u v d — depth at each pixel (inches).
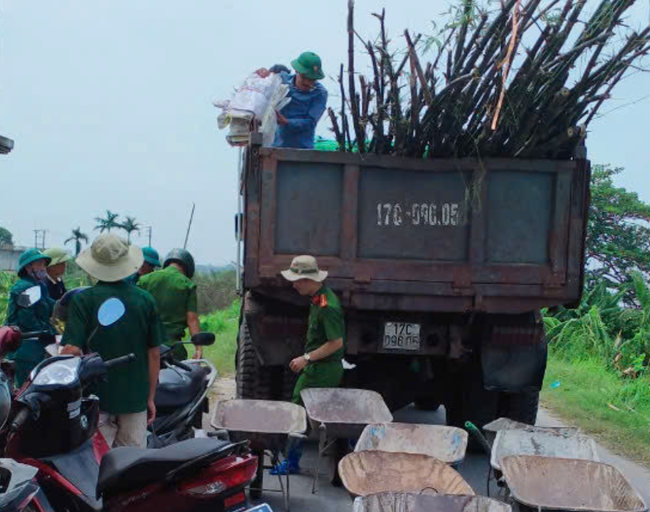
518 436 195.6
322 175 263.0
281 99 301.1
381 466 175.0
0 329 171.9
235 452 144.6
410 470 174.4
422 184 265.1
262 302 273.9
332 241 264.4
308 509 220.8
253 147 260.1
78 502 152.6
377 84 254.8
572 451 194.1
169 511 139.2
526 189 265.4
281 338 271.9
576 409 385.4
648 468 283.1
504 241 265.9
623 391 420.2
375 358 297.0
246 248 260.8
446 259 266.7
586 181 263.6
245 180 262.1
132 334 185.8
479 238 264.4
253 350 288.4
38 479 156.1
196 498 137.2
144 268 313.7
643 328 640.4
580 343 607.8
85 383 160.2
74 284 648.4
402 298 266.1
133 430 188.4
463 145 261.1
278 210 262.4
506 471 171.0
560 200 264.1
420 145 259.0
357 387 299.0
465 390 292.8
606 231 1035.3
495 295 265.1
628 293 924.6
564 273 265.1
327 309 238.8
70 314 183.5
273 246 261.4
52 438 157.0
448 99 244.5
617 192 1037.2
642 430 335.9
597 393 424.5
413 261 265.0
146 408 190.2
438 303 266.2
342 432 210.2
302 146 311.0
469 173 263.7
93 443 167.2
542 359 277.7
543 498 171.6
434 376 306.2
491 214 265.3
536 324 275.4
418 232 265.7
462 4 232.2
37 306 260.2
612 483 169.0
